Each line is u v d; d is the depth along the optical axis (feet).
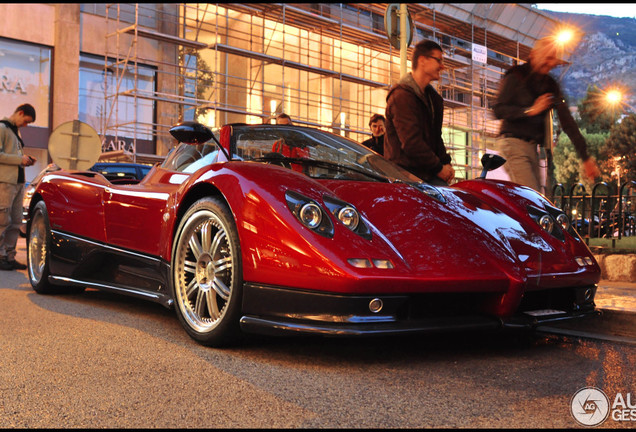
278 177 7.86
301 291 7.09
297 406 5.74
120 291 10.74
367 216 7.82
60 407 5.75
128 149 45.83
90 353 7.80
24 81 43.65
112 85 46.47
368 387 6.36
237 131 10.05
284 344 8.28
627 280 15.07
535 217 9.21
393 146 11.86
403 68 20.45
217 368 7.09
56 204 12.58
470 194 9.70
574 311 8.59
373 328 6.81
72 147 21.04
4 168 17.76
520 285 7.52
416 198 8.59
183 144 11.15
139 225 10.25
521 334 9.37
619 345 8.67
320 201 7.52
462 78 68.44
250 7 48.88
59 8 44.24
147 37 43.01
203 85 48.70
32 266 13.58
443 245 7.59
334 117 56.90
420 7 57.52
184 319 8.63
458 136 67.97
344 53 58.70
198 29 46.34
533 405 5.78
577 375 6.91
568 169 101.30
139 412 5.59
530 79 12.34
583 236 18.49
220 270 8.09
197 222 8.56
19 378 6.72
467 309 7.61
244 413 5.54
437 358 7.67
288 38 53.93
